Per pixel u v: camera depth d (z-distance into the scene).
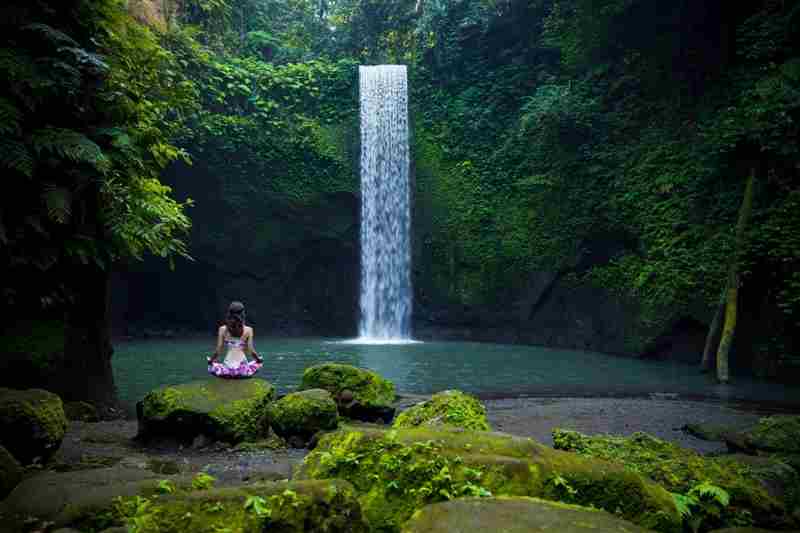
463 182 24.42
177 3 20.45
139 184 8.22
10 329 7.19
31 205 6.94
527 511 2.51
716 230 15.27
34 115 7.09
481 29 24.98
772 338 13.05
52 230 7.26
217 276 24.77
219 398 6.78
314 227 25.00
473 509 2.53
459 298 23.30
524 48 24.27
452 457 3.25
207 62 22.28
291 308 25.59
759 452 5.54
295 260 25.28
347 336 25.45
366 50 28.59
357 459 3.33
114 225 7.63
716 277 14.72
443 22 25.84
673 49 18.31
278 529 2.59
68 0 7.50
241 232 24.39
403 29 28.12
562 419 8.07
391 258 25.30
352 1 29.12
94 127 7.62
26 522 3.43
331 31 29.70
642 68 19.38
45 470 4.91
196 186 23.70
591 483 3.18
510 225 22.50
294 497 2.68
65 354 7.63
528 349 19.20
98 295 8.34
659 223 17.12
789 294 12.37
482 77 25.42
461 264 23.56
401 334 24.56
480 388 11.29
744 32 15.52
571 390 11.11
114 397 8.70
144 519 2.55
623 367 14.64
